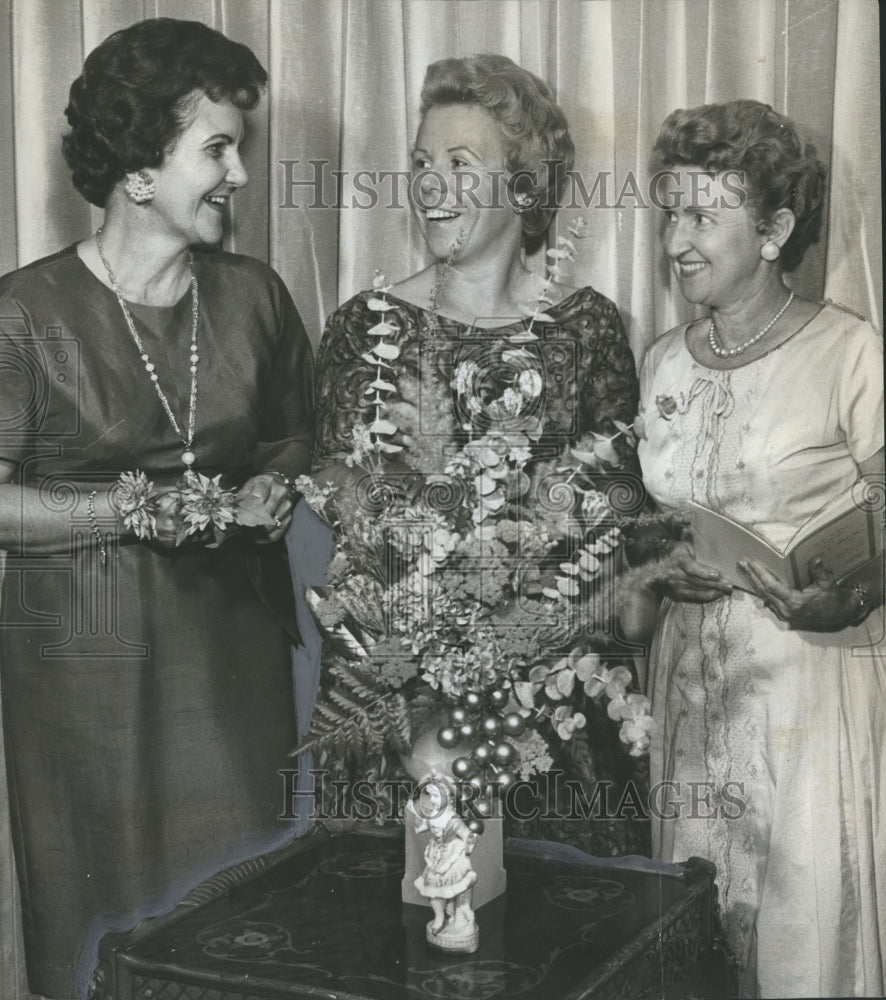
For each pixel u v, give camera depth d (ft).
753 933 5.61
